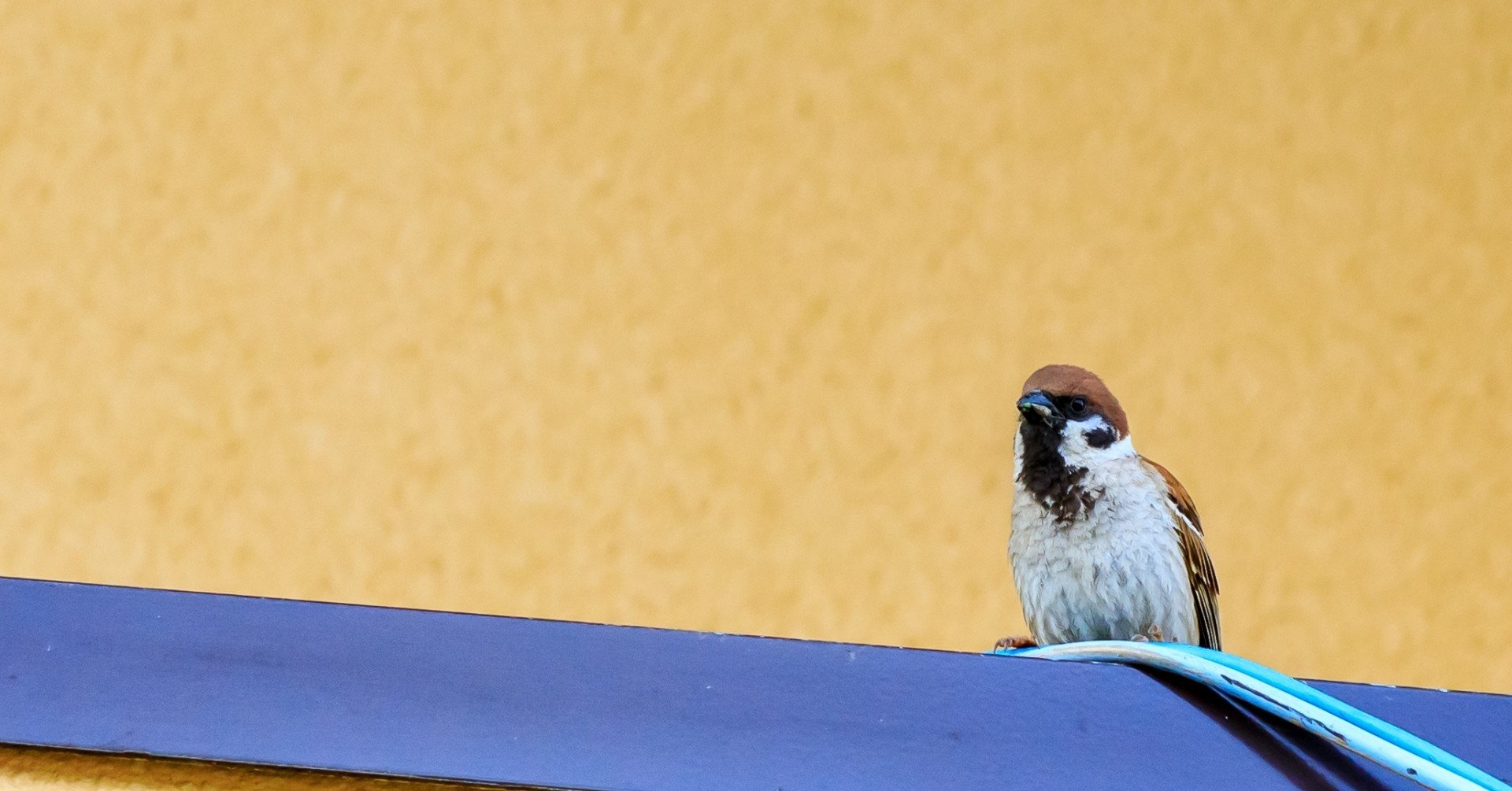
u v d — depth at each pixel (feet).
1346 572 22.95
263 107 23.56
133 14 23.52
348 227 23.38
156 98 23.40
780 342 23.52
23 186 22.94
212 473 22.27
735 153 23.99
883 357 23.50
